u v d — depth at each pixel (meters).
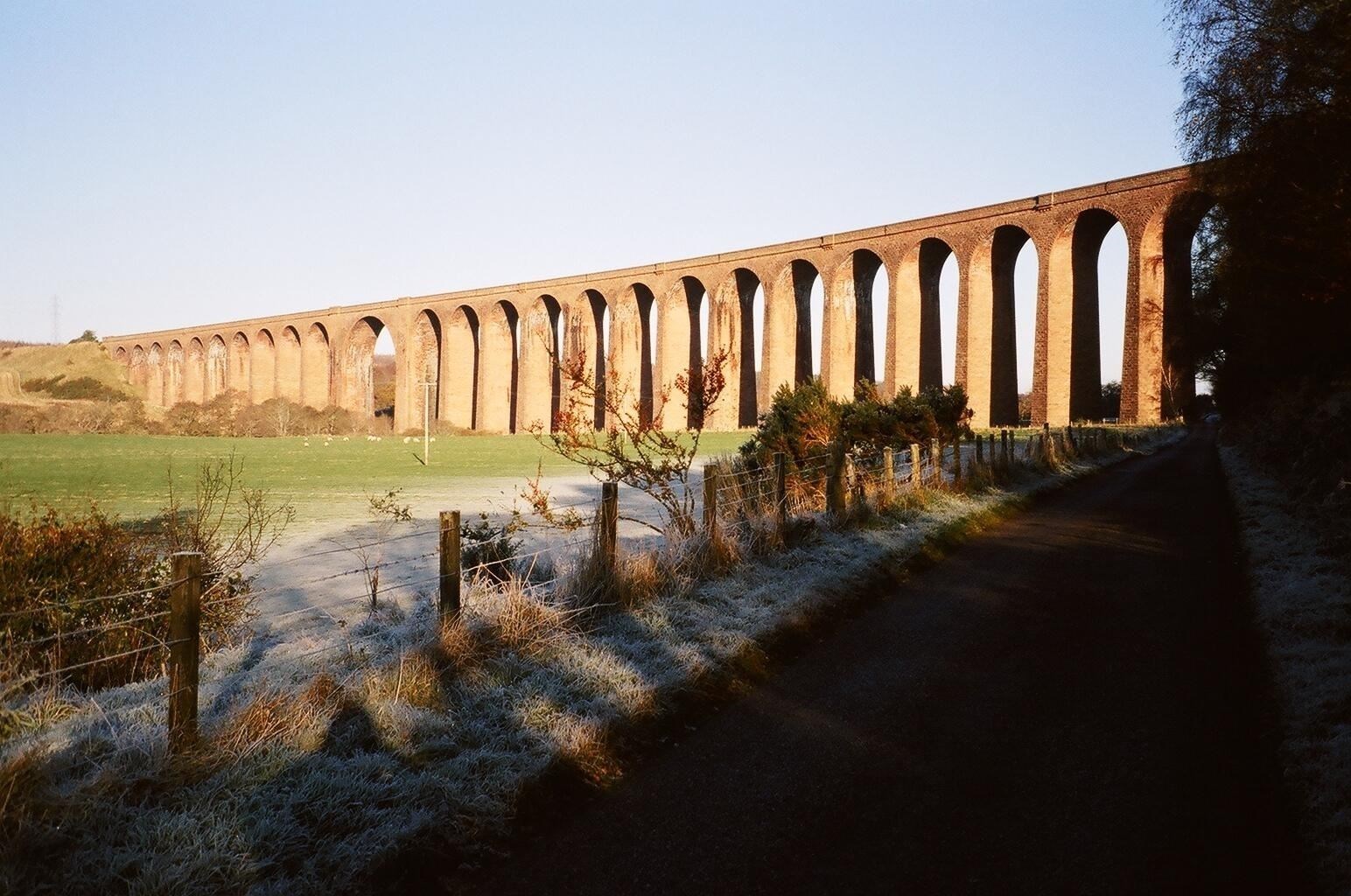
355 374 97.44
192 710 4.11
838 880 3.45
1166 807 4.00
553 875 3.53
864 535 10.77
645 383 77.94
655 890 3.40
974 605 8.09
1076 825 3.86
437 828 3.77
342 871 3.45
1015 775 4.38
